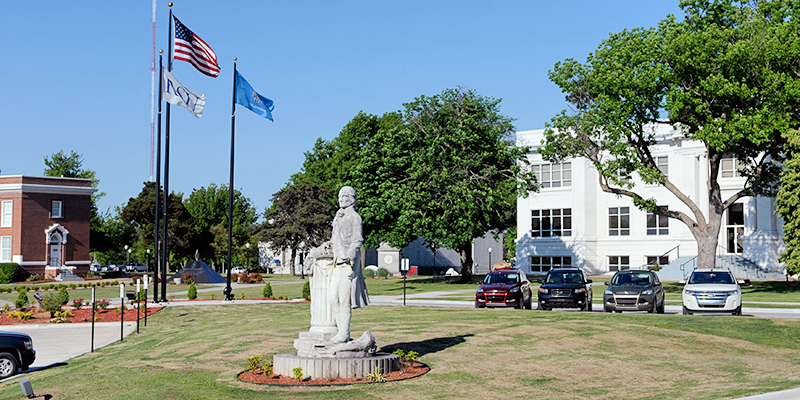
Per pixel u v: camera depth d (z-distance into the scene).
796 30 32.34
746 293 36.56
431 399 11.07
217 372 13.69
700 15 36.47
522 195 48.41
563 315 21.59
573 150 38.44
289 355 13.21
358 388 11.73
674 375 12.97
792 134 32.28
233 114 34.94
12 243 66.00
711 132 32.88
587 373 13.11
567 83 37.44
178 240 84.62
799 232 32.97
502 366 13.72
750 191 37.06
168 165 34.75
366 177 49.72
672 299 33.78
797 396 10.20
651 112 36.16
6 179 66.62
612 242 56.31
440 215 46.81
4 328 27.66
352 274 13.08
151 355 16.73
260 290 48.88
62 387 12.91
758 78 33.31
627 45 35.59
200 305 34.19
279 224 75.25
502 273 28.91
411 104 49.44
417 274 78.81
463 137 46.84
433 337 17.39
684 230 52.56
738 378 12.55
